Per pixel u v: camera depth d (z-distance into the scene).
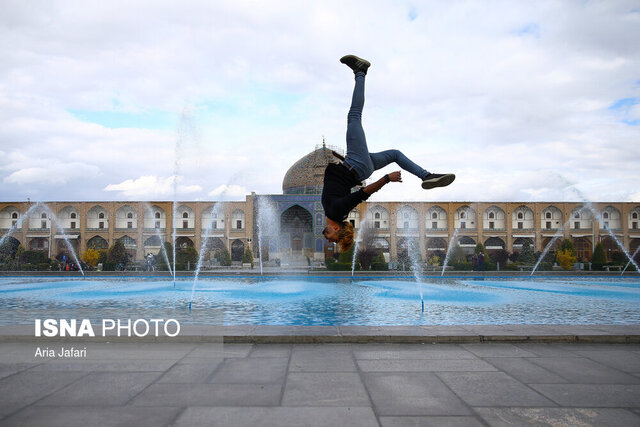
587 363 3.59
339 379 3.11
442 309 8.16
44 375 3.07
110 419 2.33
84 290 11.99
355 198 2.34
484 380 3.11
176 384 2.92
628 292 11.90
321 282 14.91
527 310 8.11
